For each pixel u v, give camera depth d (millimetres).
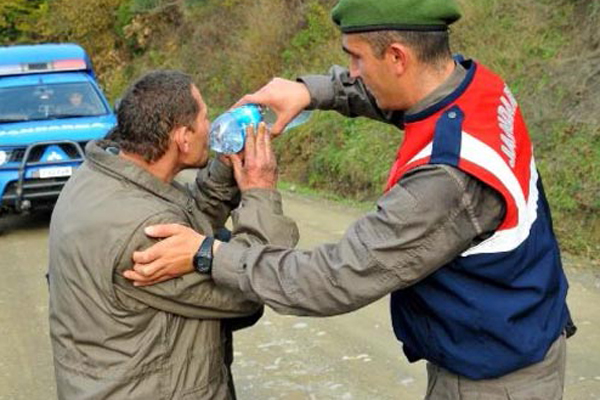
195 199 2570
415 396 4320
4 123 9219
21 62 10023
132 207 2143
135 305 2152
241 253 2092
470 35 10273
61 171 8797
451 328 2021
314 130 11562
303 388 4500
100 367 2178
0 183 8695
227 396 2396
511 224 1940
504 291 1996
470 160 1880
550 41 9422
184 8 19781
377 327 5332
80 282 2152
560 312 2123
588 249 6656
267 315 5688
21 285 6855
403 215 1896
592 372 4418
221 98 15992
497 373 2021
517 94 8852
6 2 24984
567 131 7980
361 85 2576
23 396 4582
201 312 2203
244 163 2271
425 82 1990
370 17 1952
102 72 22562
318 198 10102
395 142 10070
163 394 2195
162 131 2201
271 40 14984
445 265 1991
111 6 22703
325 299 1981
